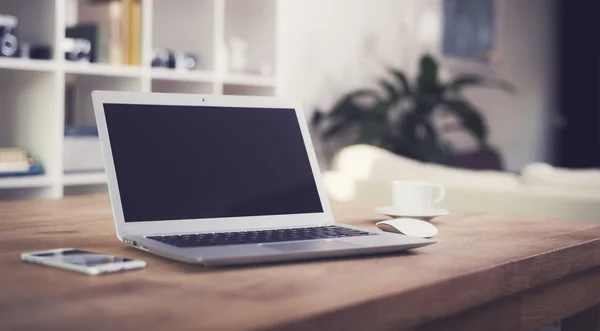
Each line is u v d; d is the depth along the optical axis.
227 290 0.77
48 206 1.51
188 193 1.09
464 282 0.88
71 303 0.70
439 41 5.56
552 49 7.00
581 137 7.01
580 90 7.01
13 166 2.87
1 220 1.29
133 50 3.21
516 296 1.04
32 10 3.00
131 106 1.10
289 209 1.17
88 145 3.07
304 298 0.74
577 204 2.14
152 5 3.68
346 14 4.76
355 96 4.46
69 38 3.17
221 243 0.98
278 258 0.91
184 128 1.13
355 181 2.61
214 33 3.47
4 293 0.74
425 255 1.01
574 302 1.20
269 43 3.78
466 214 1.51
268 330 0.64
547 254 1.05
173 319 0.65
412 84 5.08
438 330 0.89
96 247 1.03
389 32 5.10
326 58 4.63
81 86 3.31
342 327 0.71
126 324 0.63
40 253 0.93
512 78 6.44
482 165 5.02
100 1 3.20
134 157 1.07
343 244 0.99
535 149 6.80
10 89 3.06
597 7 6.91
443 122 5.62
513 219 1.44
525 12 6.58
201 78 3.42
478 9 5.97
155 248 0.95
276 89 3.78
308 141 1.25
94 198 1.67
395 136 4.59
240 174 1.15
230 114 1.18
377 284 0.81
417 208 1.42
